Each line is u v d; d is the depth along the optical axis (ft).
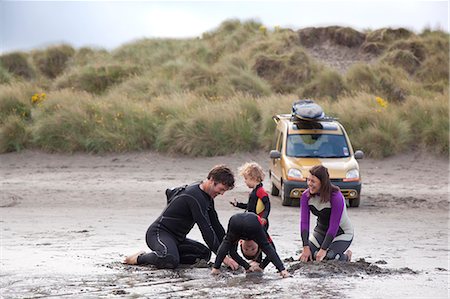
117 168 96.94
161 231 40.14
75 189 83.56
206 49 168.35
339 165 73.61
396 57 153.58
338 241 40.14
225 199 76.54
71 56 173.47
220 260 37.40
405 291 33.40
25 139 105.60
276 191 80.84
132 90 133.90
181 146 101.45
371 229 58.49
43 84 147.02
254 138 102.99
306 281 35.47
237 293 32.78
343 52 166.09
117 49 176.35
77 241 49.52
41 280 35.14
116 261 41.27
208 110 105.60
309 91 134.51
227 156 100.73
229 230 37.24
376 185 86.89
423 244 50.62
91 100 115.65
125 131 104.88
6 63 155.74
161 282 35.19
